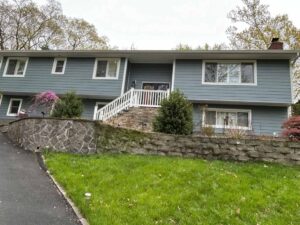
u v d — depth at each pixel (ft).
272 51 45.27
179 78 50.11
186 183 19.47
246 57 47.88
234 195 17.53
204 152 27.89
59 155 27.68
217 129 46.85
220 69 49.03
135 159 25.36
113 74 53.47
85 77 54.24
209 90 48.03
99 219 14.30
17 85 56.75
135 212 15.19
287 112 45.93
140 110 45.29
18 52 57.26
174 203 16.35
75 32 106.11
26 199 16.81
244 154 27.14
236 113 47.65
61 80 55.11
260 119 46.14
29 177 21.15
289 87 45.32
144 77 55.62
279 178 21.15
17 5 94.63
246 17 85.20
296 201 17.06
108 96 52.03
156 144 28.91
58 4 100.99
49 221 14.28
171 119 33.01
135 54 52.31
